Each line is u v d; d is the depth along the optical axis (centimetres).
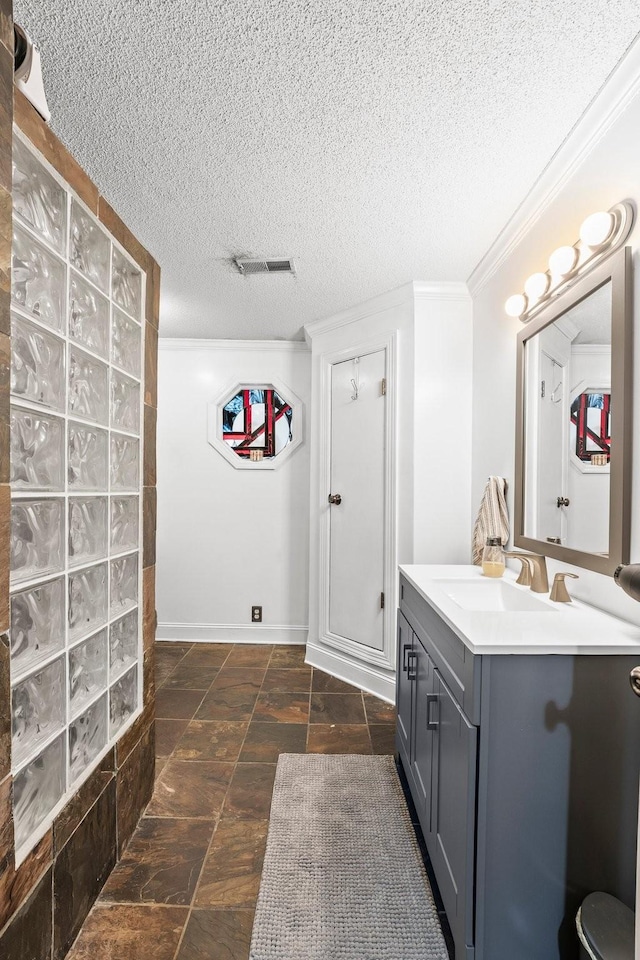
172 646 351
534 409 178
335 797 178
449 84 123
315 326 313
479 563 209
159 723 235
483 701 103
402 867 145
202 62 117
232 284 253
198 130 141
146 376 164
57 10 104
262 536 362
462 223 191
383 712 248
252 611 363
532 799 104
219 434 363
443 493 250
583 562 139
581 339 145
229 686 280
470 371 251
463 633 110
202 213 186
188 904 132
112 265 139
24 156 98
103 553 135
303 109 132
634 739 105
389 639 262
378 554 270
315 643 316
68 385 115
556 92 125
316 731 228
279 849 151
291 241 207
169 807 172
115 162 156
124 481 151
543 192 165
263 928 124
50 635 111
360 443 283
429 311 250
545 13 103
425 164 156
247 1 101
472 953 103
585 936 91
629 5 101
